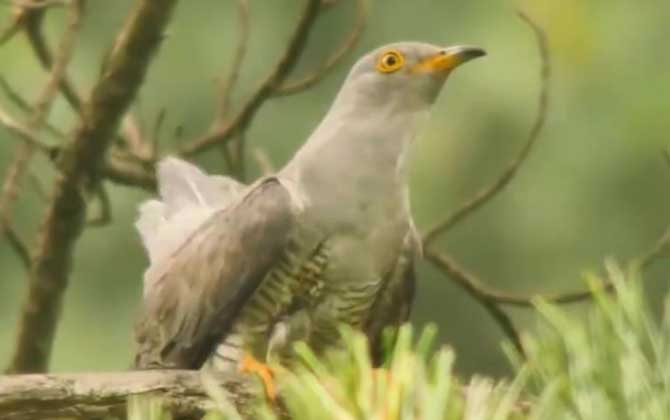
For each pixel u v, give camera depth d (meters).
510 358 4.94
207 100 16.69
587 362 4.53
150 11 10.24
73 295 17.88
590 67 15.80
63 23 15.71
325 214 9.23
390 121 9.44
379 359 9.69
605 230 16.91
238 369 8.25
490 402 4.63
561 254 17.03
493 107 16.38
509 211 17.09
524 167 16.86
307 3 10.53
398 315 9.57
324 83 17.42
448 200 16.75
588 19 14.87
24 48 13.84
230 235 9.40
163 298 9.67
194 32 16.73
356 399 4.60
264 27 16.89
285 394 5.09
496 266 17.20
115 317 17.91
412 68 9.50
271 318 9.41
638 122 16.23
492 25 16.25
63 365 17.55
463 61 9.55
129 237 17.69
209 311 9.44
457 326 18.70
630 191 16.78
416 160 16.75
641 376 4.51
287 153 17.20
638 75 16.08
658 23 15.94
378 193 9.28
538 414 4.53
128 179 11.34
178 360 9.57
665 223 16.80
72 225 10.88
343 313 9.41
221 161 16.34
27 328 11.12
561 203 16.92
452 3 16.80
